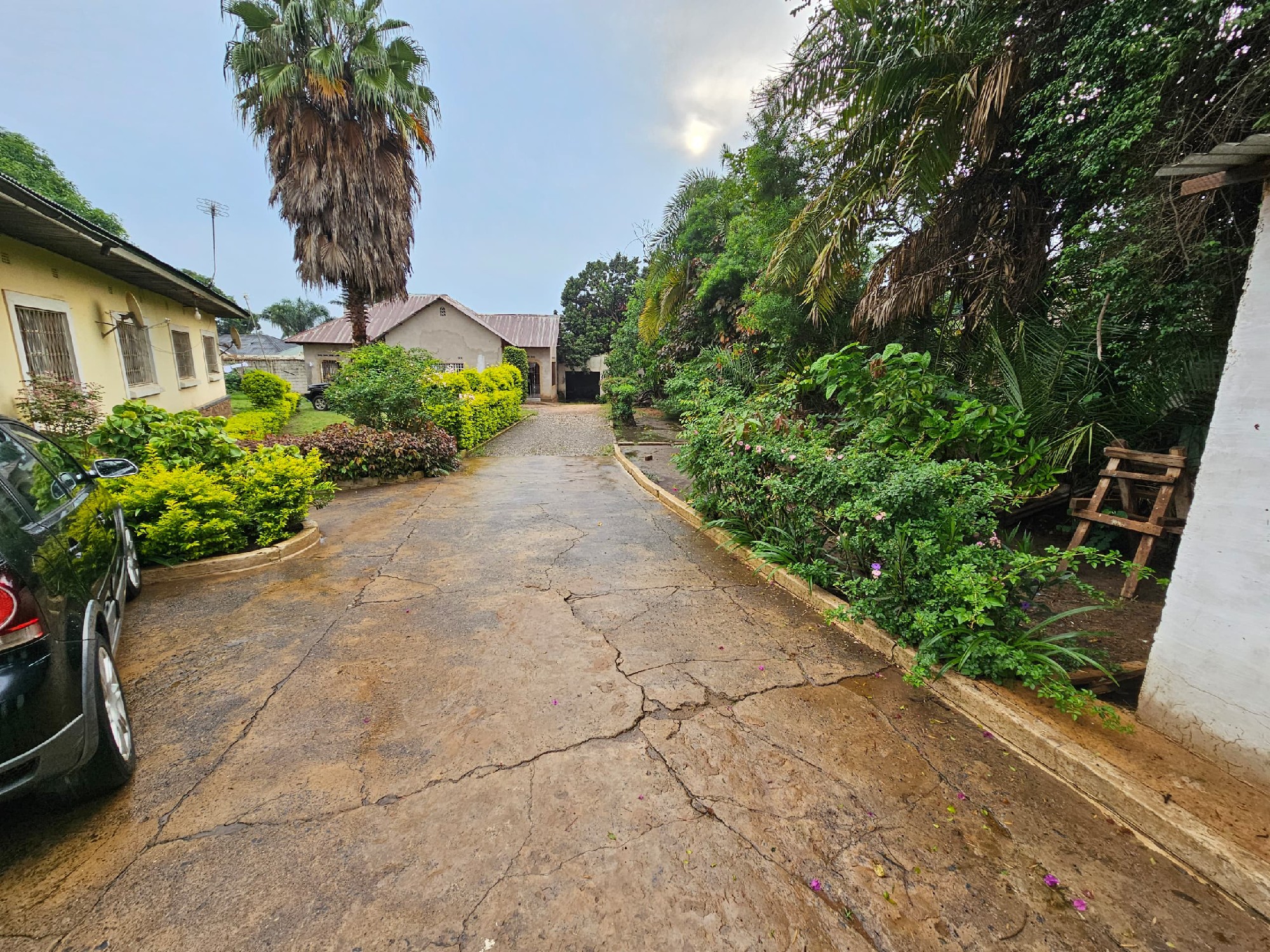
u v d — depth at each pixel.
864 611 3.15
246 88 11.04
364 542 5.21
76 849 1.77
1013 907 1.62
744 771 2.17
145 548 4.16
